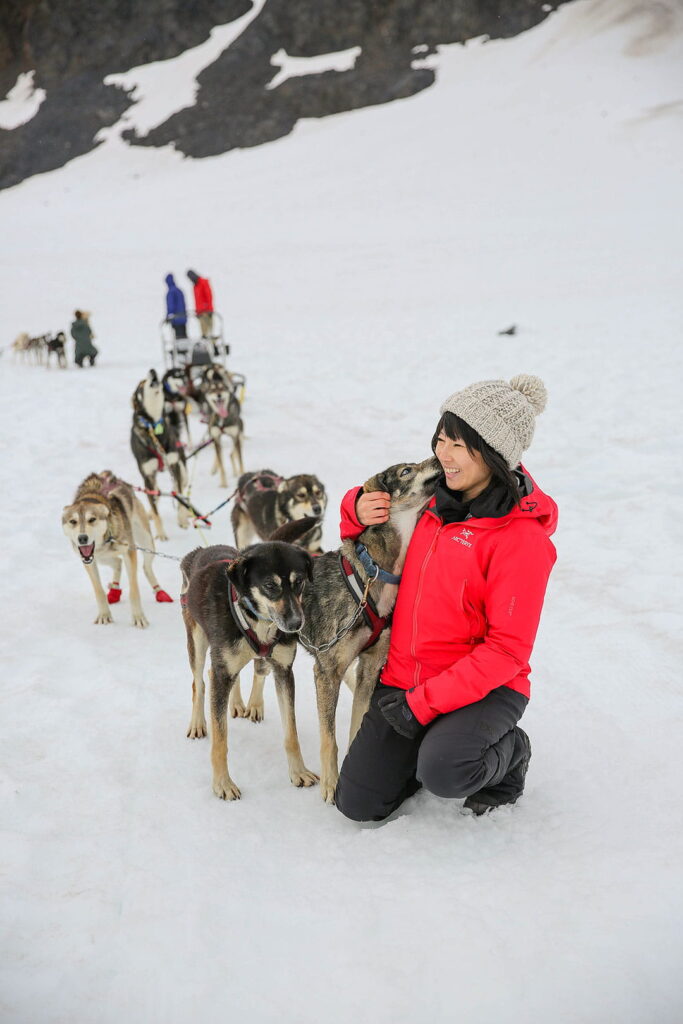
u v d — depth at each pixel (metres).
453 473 2.28
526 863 2.18
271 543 2.56
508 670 2.20
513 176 31.89
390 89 47.53
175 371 9.23
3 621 4.18
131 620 4.28
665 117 35.53
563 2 53.06
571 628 3.73
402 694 2.33
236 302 21.03
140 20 59.06
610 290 17.16
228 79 51.59
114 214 36.03
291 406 10.10
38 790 2.66
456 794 2.22
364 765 2.36
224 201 35.28
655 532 4.74
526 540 2.21
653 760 2.65
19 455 8.02
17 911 2.09
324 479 6.61
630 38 46.59
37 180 46.66
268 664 2.76
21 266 28.48
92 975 1.88
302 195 34.12
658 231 22.50
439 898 2.06
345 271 23.05
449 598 2.31
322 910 2.05
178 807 2.57
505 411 2.15
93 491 4.32
